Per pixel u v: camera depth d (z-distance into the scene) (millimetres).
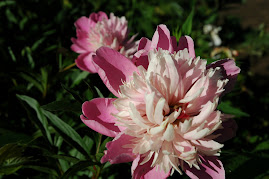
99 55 412
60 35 748
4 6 755
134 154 386
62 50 636
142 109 393
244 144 602
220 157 442
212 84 394
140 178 392
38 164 469
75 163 435
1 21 724
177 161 389
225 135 419
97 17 673
